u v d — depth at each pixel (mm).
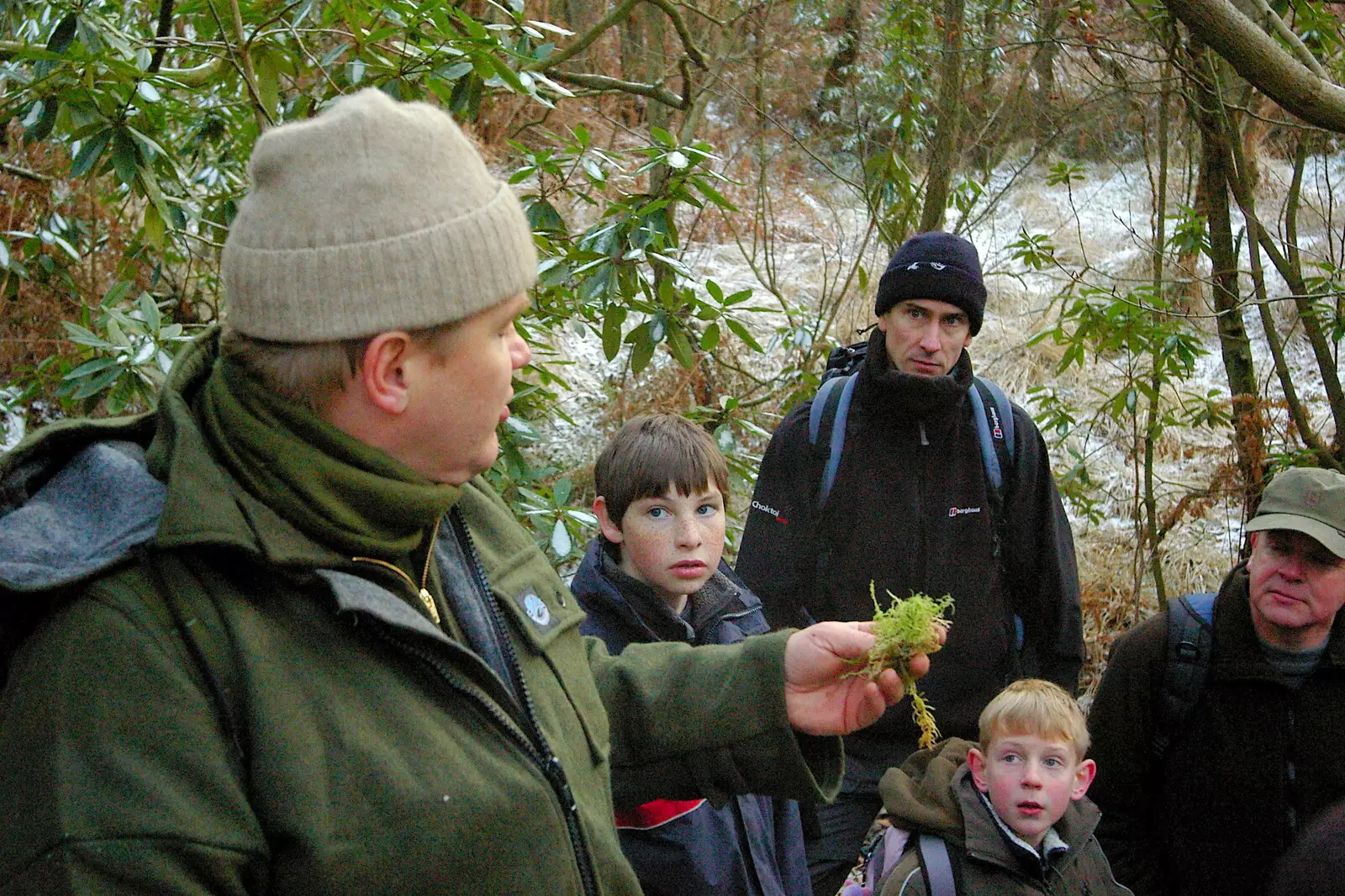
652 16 6152
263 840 924
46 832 867
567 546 2887
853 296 6113
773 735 1384
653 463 2012
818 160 5168
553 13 6914
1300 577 2143
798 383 4387
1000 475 2713
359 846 945
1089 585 4750
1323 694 2232
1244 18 1987
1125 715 2375
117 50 2609
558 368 5395
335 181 989
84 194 3959
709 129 6754
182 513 954
